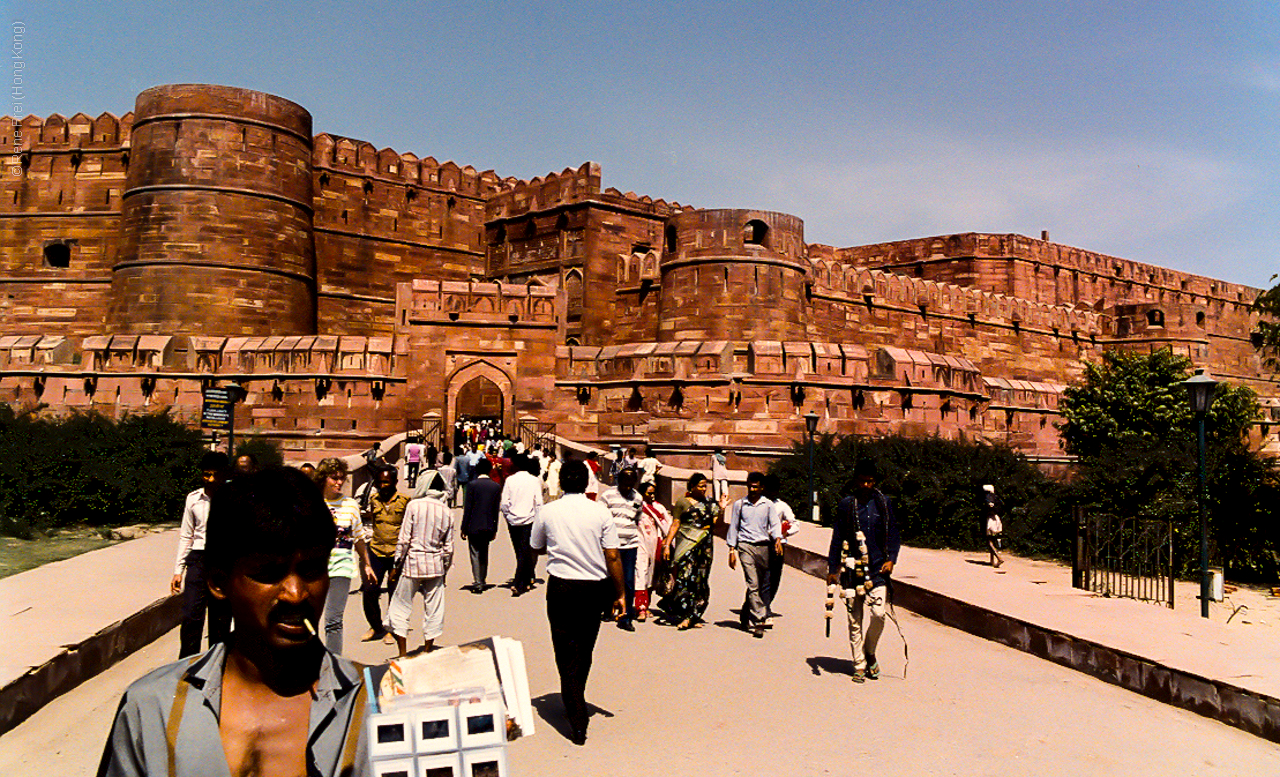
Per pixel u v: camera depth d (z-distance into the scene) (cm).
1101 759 615
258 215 3506
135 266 3409
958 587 1169
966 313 4756
